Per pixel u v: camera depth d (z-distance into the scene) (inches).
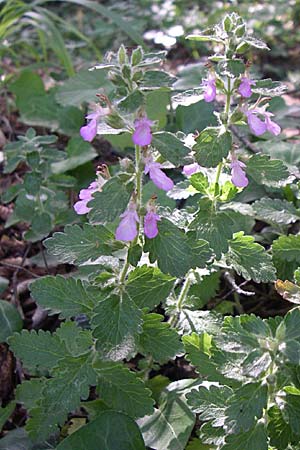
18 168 20.5
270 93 10.2
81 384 10.8
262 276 11.1
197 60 29.5
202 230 10.9
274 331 10.1
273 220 13.3
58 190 17.4
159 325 10.8
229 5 34.4
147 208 9.7
